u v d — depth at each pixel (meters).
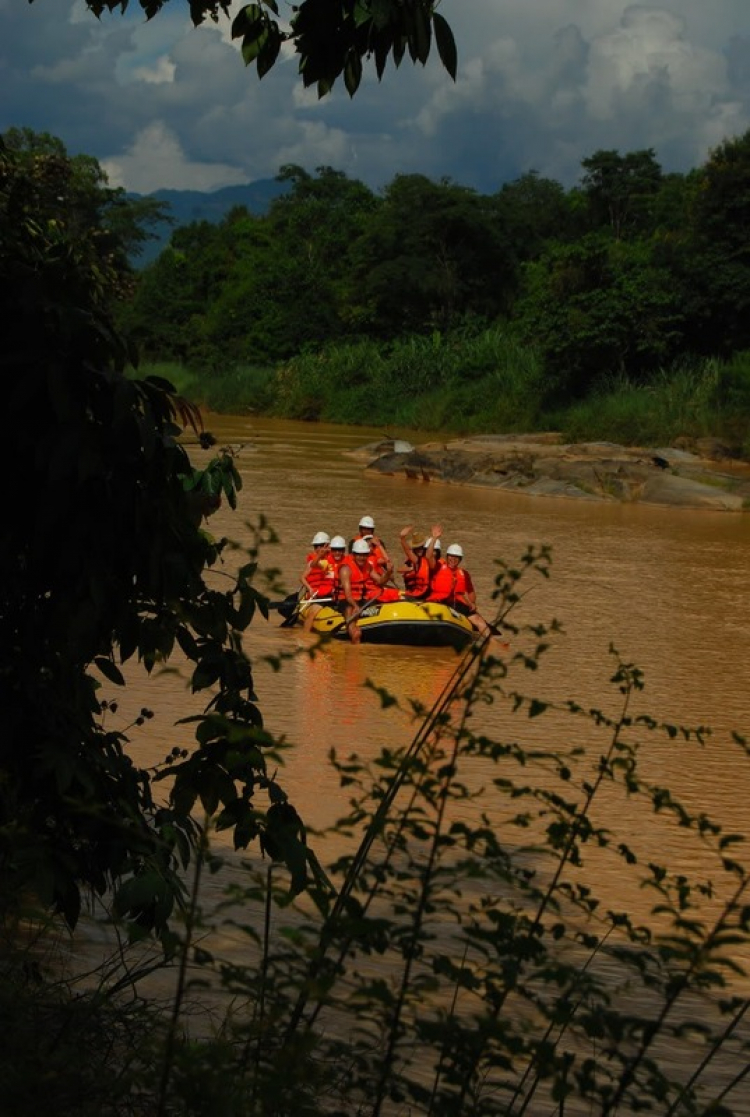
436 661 15.17
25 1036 3.60
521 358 62.69
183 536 4.21
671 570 22.72
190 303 100.31
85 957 5.02
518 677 14.05
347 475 38.28
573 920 6.56
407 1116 3.64
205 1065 3.17
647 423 47.50
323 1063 3.78
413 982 3.18
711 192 54.44
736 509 33.59
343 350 74.06
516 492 35.88
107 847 4.21
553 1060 2.78
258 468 39.50
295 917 5.87
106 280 4.43
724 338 54.03
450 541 25.48
